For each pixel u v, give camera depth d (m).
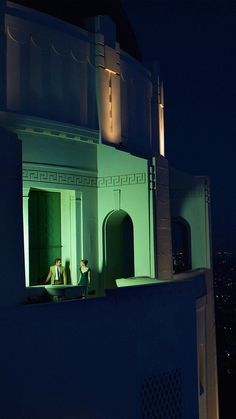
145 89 22.02
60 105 18.12
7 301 13.37
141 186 19.67
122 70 20.45
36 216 18.86
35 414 12.79
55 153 18.33
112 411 14.27
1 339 12.33
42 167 17.91
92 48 19.22
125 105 20.69
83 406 13.66
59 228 19.47
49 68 17.83
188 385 16.58
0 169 13.38
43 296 16.62
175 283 16.39
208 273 25.72
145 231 19.70
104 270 19.95
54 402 13.12
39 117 17.36
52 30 17.75
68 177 18.81
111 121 19.84
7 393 12.38
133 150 20.91
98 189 20.02
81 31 18.80
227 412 55.91
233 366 66.12
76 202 19.22
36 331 12.89
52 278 18.36
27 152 17.45
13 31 16.77
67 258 19.33
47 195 19.20
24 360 12.66
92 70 19.28
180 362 16.30
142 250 19.77
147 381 15.23
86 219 19.56
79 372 13.62
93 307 13.98
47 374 13.04
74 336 13.56
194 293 17.23
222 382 62.66
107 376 14.20
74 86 18.62
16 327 12.58
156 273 19.78
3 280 13.30
